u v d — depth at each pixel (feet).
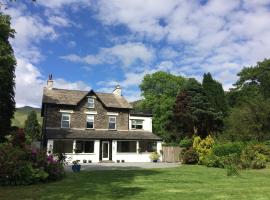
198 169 89.40
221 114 180.55
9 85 119.75
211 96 190.29
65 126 133.39
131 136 139.44
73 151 126.52
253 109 141.49
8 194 42.68
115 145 135.13
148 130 151.74
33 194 42.68
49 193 43.55
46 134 123.65
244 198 40.29
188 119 179.83
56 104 131.64
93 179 61.00
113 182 56.49
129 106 147.95
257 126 137.39
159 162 134.82
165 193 43.96
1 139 120.47
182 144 139.74
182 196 41.45
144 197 40.60
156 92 217.77
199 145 117.60
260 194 43.47
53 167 58.39
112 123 143.54
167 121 193.47
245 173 76.43
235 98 223.71
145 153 139.64
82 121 136.98
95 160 129.80
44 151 60.03
